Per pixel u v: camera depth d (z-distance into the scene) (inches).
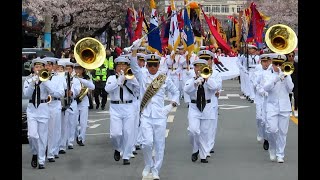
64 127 714.2
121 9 2071.9
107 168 613.3
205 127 640.4
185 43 973.2
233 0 6491.1
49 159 654.5
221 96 1599.4
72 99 743.1
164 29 1052.5
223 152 716.0
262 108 736.3
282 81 628.7
